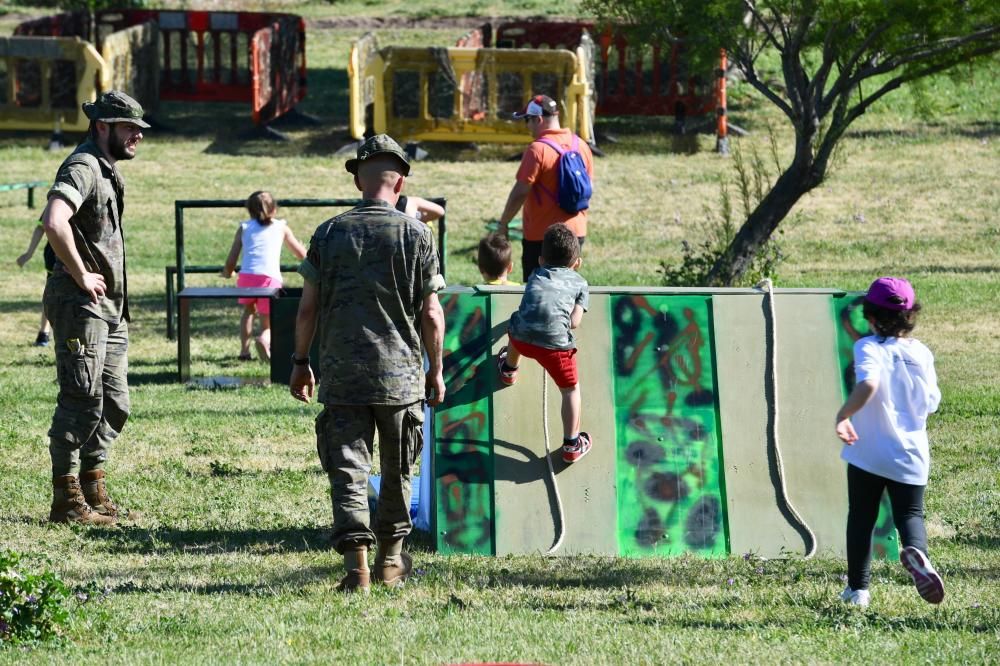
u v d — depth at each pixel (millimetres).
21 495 20781
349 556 15469
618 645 13242
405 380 15109
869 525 15117
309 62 88188
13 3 102562
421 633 13664
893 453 14750
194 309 37906
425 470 19281
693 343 19141
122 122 18703
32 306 42750
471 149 65688
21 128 67188
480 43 75500
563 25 76562
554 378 18219
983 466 23984
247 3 105688
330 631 13711
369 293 14984
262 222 33688
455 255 49875
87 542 18219
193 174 62188
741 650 13078
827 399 19062
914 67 38594
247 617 14305
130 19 79688
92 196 18484
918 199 57500
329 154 66188
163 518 19828
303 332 15406
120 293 19188
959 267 47938
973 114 71375
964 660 12836
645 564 17531
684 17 40500
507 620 14305
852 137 67438
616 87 72750
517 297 19094
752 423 18859
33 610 13484
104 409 19625
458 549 18062
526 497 18328
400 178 15602
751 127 69062
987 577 16828
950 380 32188
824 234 52906
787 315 19328
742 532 18406
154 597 15211
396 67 64688
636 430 18766
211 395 30297
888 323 14898
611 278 46469
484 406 18656
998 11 35906
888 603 15320
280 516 19922
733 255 41156
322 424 15359
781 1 38156
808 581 16547
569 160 24641
